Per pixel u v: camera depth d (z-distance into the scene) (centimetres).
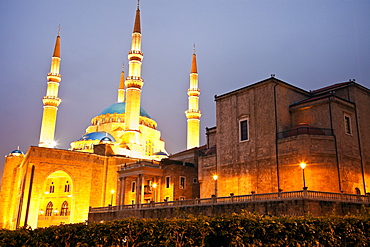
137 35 11750
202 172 6231
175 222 1892
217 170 5897
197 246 1861
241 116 5684
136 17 12038
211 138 7050
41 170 7975
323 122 5041
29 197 7688
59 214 9475
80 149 11144
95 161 8912
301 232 2036
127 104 11038
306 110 5294
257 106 5472
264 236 1967
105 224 1816
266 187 5053
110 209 6694
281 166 4919
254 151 5338
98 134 11512
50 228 1689
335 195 3838
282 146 4959
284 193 3756
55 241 1655
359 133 5312
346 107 5244
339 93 5650
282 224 2012
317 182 4544
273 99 5253
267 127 5241
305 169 4606
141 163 7319
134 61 11344
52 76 11750
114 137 11988
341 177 4625
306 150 4656
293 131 4991
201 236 1883
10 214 9644
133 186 8038
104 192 8906
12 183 10194
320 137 4728
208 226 1905
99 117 12962
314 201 3556
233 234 1917
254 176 5247
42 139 11081
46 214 9650
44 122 11238
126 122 10950
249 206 4019
